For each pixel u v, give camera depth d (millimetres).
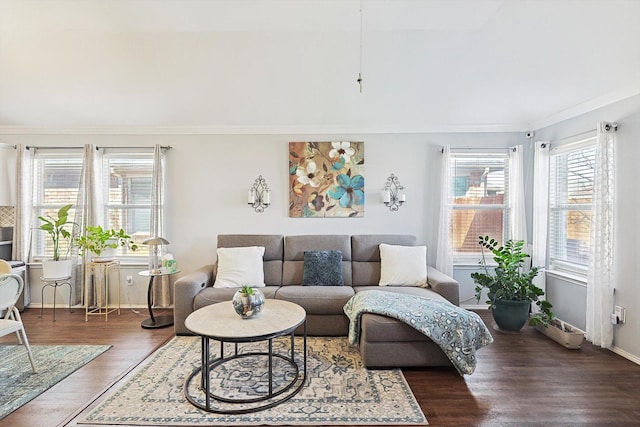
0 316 3494
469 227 4309
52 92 3678
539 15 2576
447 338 2510
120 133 4262
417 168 4238
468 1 2580
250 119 4094
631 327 2828
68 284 4211
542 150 3826
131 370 2627
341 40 3096
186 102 3828
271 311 2596
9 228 4258
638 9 2201
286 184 4258
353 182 4230
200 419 2031
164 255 4078
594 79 2920
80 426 1975
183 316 3326
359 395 2279
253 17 2814
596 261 3023
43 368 2660
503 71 3299
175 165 4273
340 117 4051
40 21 2859
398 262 3729
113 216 4379
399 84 3559
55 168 4387
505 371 2631
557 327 3379
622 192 2908
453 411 2111
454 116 4004
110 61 3311
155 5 2668
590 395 2293
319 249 3951
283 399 2213
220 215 4281
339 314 3301
